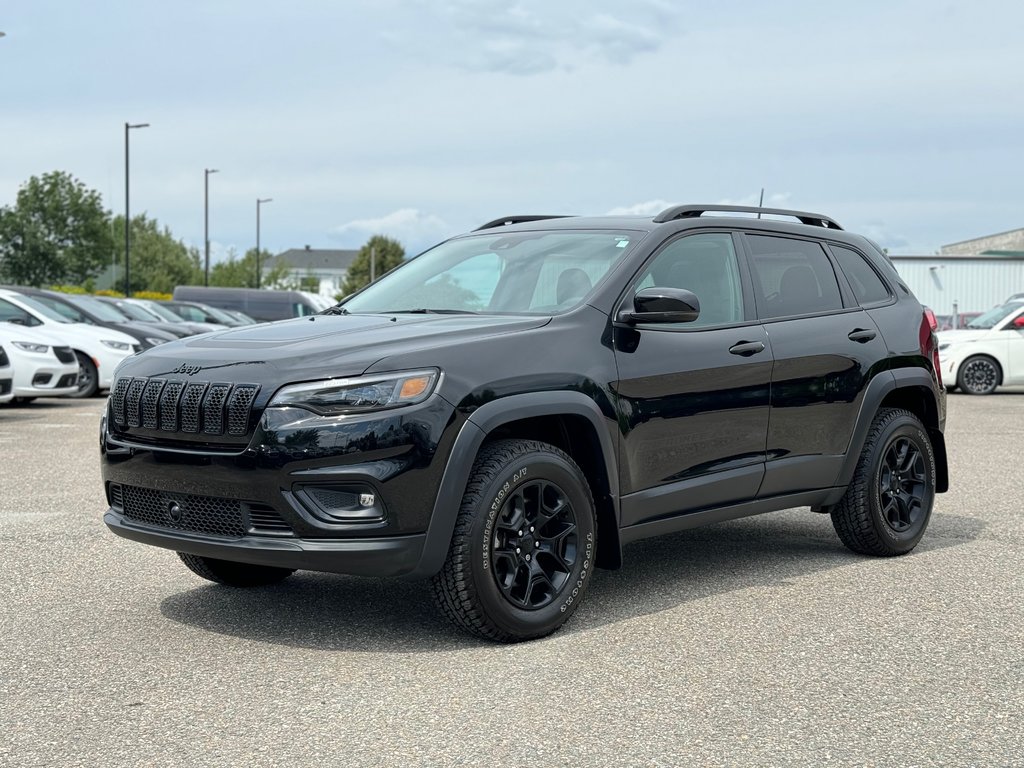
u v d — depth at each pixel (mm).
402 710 3590
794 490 5504
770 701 3684
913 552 6082
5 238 78812
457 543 4156
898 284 6293
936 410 6227
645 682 3871
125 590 5180
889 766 3148
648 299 4609
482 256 5445
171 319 22594
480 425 4172
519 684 3848
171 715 3555
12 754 3238
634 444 4711
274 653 4223
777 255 5652
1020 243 72188
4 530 6535
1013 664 4090
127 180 41625
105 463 4547
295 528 4039
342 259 187125
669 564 5781
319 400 4027
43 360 13984
